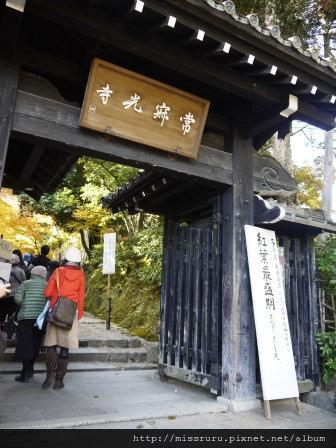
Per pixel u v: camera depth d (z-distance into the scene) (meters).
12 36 3.10
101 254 13.46
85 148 3.57
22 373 4.94
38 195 7.09
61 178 5.91
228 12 3.26
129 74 3.58
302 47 3.72
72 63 3.73
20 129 3.29
